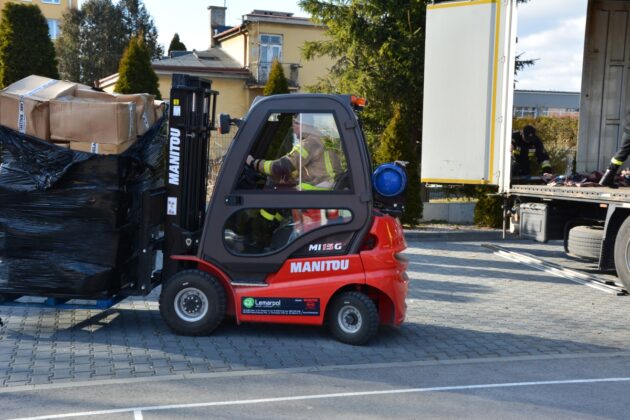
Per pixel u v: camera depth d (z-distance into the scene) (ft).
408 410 16.19
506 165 35.73
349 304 21.36
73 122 20.92
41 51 54.54
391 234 21.36
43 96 21.25
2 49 53.93
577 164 42.01
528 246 45.70
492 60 35.81
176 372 18.72
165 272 22.75
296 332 22.94
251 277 21.72
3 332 22.63
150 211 22.31
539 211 34.88
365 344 21.61
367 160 21.38
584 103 41.65
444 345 21.95
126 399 16.62
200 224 23.00
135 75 56.59
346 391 17.46
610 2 41.24
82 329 23.08
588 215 33.68
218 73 111.75
